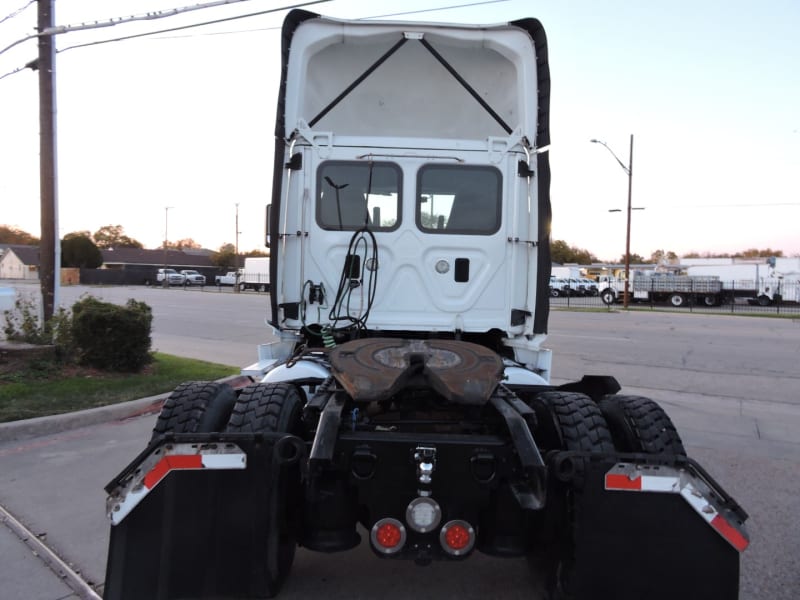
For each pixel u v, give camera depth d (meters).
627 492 2.63
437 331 4.51
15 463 5.41
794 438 6.62
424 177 4.50
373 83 4.90
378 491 2.76
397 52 4.77
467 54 4.79
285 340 4.52
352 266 4.47
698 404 8.36
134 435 6.34
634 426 3.13
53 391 7.60
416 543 2.74
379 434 2.81
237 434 2.73
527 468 2.59
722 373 10.98
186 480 2.69
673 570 2.61
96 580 3.43
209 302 31.61
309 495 2.78
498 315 4.55
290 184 4.47
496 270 4.54
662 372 11.02
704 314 29.17
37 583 3.40
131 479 2.67
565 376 10.45
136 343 9.06
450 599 3.36
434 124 5.00
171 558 2.65
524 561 3.81
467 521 2.77
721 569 2.60
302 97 4.54
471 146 4.51
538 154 4.52
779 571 3.64
